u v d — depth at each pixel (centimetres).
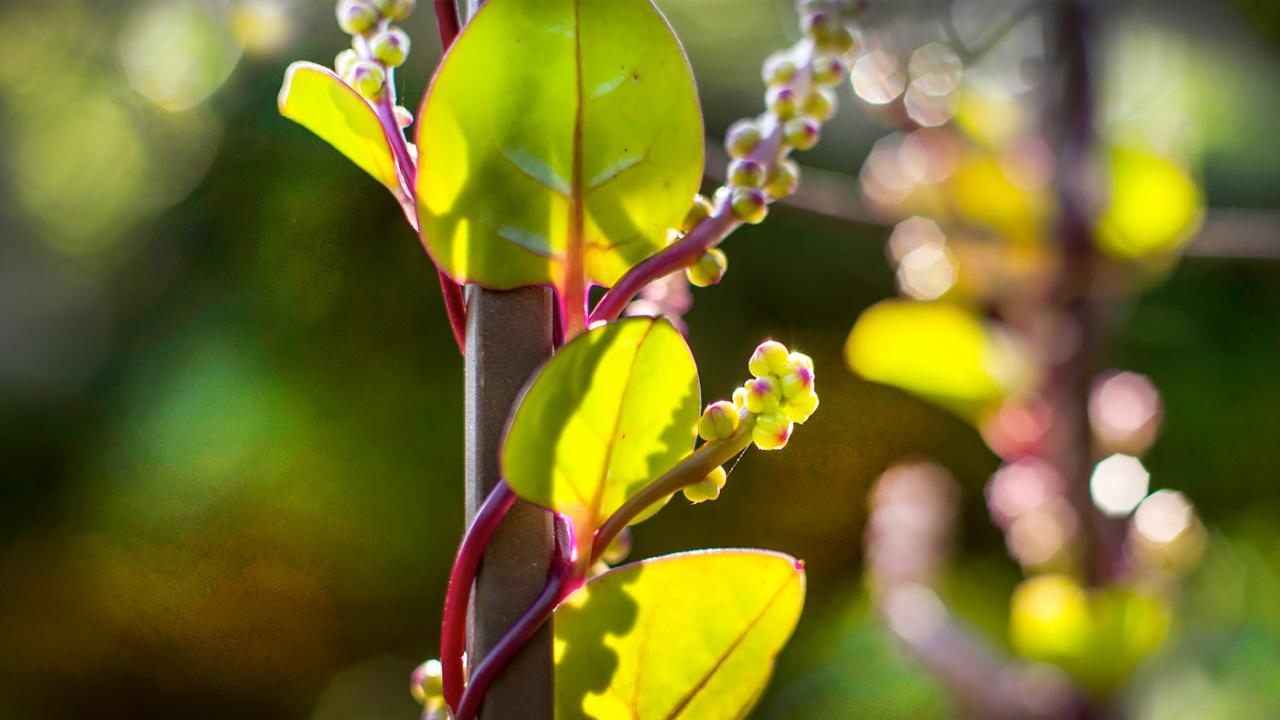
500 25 62
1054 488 117
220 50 159
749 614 65
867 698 251
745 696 65
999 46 144
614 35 62
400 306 248
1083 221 117
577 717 64
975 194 121
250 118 217
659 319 60
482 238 62
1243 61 236
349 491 253
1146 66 215
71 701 283
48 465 264
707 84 245
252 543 262
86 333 265
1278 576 236
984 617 189
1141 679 121
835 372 269
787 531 272
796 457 272
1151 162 116
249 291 245
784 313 265
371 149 64
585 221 63
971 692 126
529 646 62
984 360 120
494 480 62
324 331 246
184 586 268
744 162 64
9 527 265
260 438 248
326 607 266
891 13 120
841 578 272
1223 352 270
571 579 62
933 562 145
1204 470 265
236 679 280
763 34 242
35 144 246
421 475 253
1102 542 114
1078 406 117
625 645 65
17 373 264
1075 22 119
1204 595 219
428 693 66
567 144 62
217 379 248
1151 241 117
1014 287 125
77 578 273
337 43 147
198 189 236
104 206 254
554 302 63
